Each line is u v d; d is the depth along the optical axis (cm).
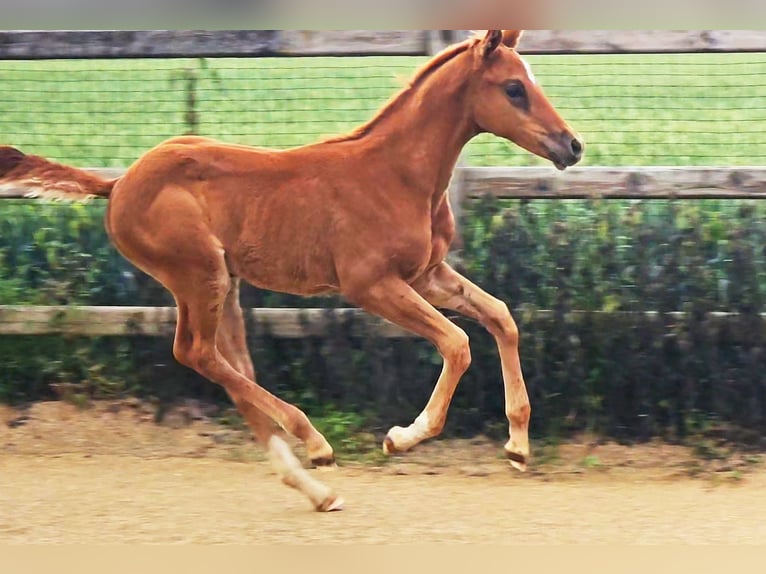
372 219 567
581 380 708
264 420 583
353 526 546
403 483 652
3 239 787
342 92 977
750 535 536
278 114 946
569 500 611
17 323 740
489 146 880
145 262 579
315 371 734
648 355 705
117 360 757
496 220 713
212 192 574
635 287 705
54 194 586
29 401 757
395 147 574
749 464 683
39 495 609
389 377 721
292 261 575
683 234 708
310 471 677
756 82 995
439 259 598
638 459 691
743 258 701
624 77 995
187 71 796
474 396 718
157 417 737
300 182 572
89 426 732
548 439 706
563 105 959
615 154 848
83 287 759
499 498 615
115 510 577
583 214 729
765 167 698
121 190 577
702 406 715
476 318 608
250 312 726
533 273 711
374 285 568
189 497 609
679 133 830
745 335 701
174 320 736
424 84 577
